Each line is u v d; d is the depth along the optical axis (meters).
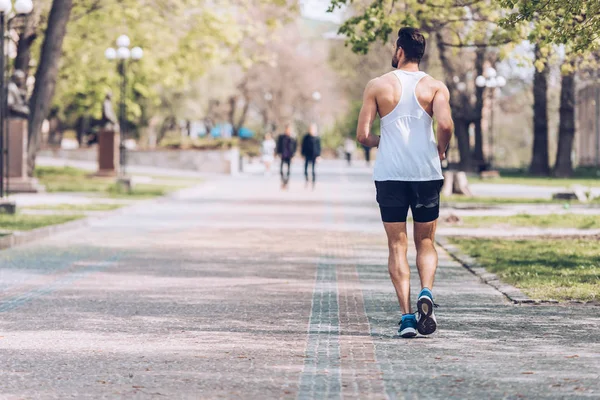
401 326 10.77
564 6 15.30
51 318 12.16
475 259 18.30
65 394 8.16
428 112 10.91
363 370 9.06
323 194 44.25
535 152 67.94
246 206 35.81
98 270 17.23
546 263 17.33
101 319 12.09
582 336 10.77
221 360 9.58
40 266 17.84
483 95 67.56
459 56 55.28
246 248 21.02
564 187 49.50
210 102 109.94
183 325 11.66
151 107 87.25
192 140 77.62
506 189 47.25
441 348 10.12
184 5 49.38
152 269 17.38
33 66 48.31
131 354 9.89
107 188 43.66
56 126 97.94
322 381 8.62
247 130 133.62
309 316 12.30
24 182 39.94
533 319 11.94
